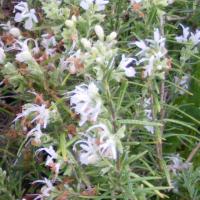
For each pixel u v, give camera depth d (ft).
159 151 0.77
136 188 0.69
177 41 0.87
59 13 0.79
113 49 0.70
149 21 0.83
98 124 0.63
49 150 0.69
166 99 0.90
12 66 0.74
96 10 0.76
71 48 0.74
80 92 0.62
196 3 1.00
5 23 0.96
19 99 0.82
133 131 0.78
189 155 0.86
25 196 0.79
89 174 0.71
